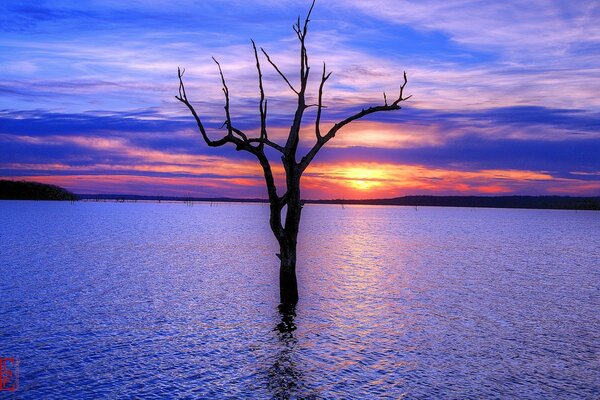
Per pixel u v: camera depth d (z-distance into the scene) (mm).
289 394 14531
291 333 20656
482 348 18969
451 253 55688
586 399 14391
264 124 24531
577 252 58812
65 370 15969
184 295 28359
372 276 36781
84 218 127875
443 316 24031
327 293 29484
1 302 25500
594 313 25016
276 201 25031
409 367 16828
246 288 30844
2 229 80875
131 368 16312
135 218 138625
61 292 28562
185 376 15734
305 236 82688
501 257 52000
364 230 102688
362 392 14750
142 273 36594
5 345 18312
